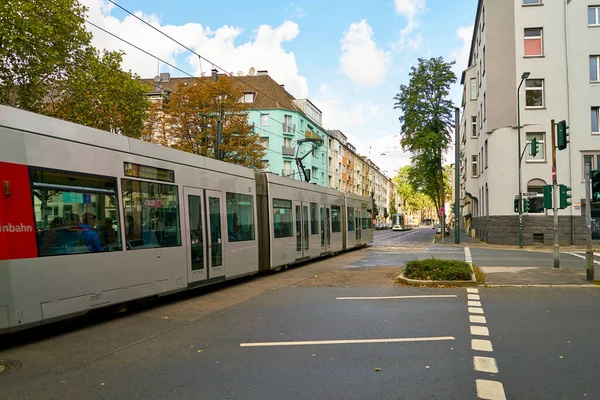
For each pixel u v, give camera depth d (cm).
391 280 1338
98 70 2025
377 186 11625
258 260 1472
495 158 3231
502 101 3216
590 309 886
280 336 697
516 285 1188
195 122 3350
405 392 463
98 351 623
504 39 3231
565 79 3106
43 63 1805
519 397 449
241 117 3422
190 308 944
